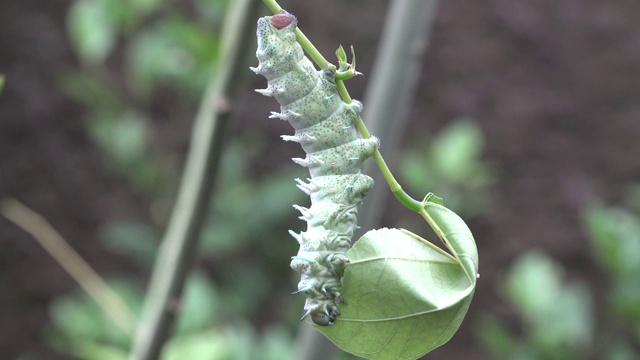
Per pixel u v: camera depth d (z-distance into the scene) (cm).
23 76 236
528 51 278
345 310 64
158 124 221
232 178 175
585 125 261
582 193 241
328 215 66
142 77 148
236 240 173
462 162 165
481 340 207
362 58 257
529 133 254
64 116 232
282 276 192
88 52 132
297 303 172
